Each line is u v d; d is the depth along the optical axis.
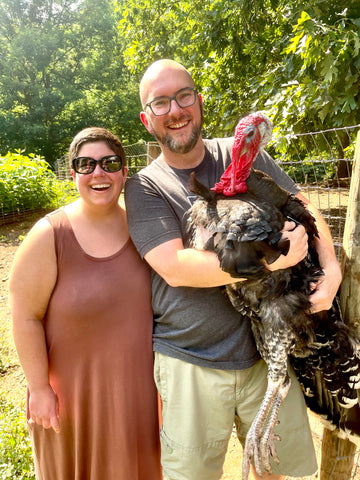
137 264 2.11
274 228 1.75
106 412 2.08
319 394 2.29
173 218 2.02
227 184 1.89
